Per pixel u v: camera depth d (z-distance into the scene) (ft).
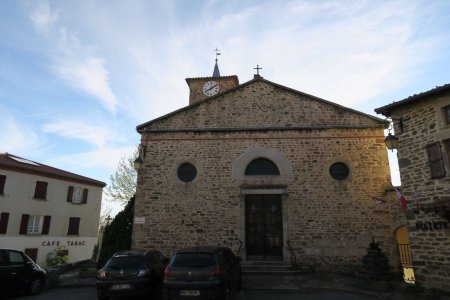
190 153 40.86
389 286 29.01
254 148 40.40
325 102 41.45
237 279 27.96
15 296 29.86
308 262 36.45
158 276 28.25
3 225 64.34
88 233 80.79
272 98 42.39
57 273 36.06
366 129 40.01
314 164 39.32
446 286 25.86
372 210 37.40
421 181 28.78
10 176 66.80
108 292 25.29
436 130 27.91
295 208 38.11
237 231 37.78
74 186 79.66
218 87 62.95
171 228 38.47
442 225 26.68
